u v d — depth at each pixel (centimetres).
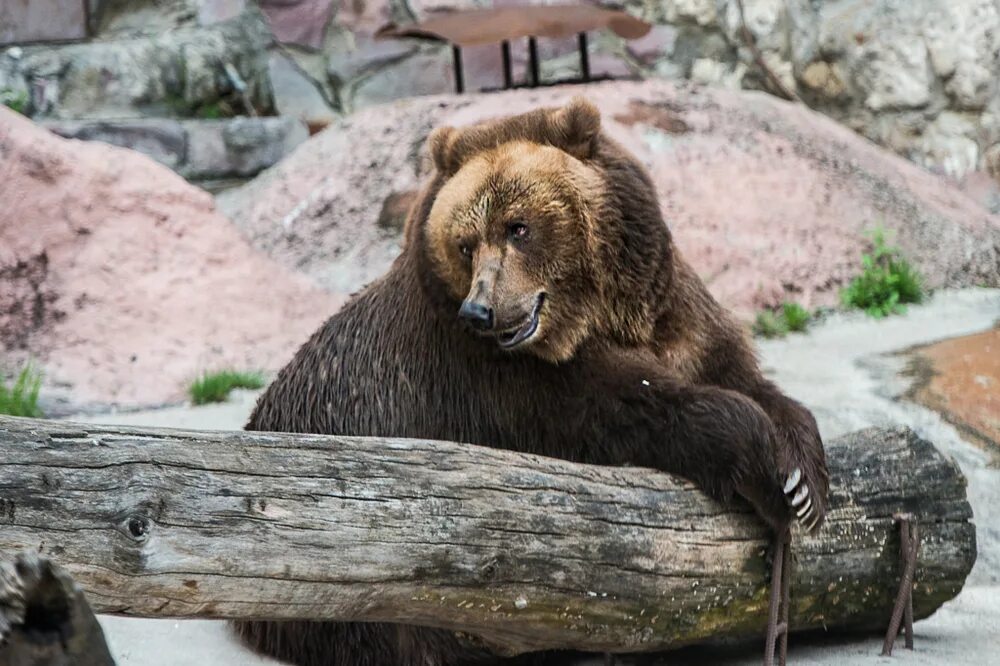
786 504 834
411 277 987
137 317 1748
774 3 2389
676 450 845
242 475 670
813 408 1386
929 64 2327
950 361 1494
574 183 916
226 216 2047
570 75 2458
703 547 818
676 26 2445
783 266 1800
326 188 2003
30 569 505
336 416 1009
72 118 2334
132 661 897
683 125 1948
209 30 2500
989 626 988
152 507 639
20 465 620
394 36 2123
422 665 903
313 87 2519
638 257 927
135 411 1603
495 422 934
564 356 904
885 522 902
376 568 695
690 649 925
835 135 2106
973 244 1936
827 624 907
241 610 674
